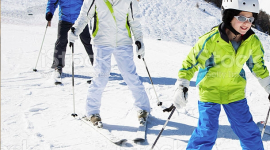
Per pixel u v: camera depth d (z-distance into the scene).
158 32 33.56
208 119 2.26
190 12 44.41
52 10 5.30
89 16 3.37
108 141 2.97
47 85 4.77
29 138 2.93
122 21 3.31
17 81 4.90
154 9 43.09
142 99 3.48
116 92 4.53
